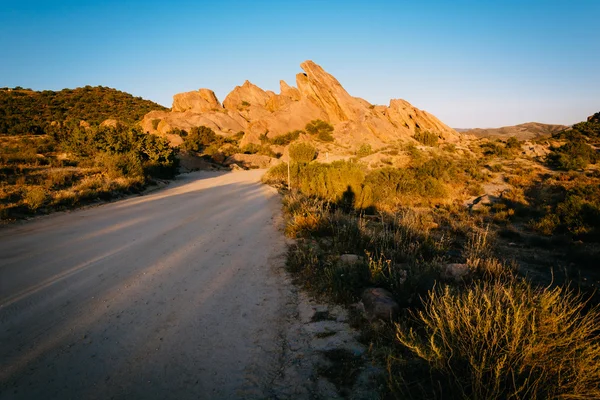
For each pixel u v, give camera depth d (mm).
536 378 2238
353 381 2863
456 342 2607
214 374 3107
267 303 4594
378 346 3314
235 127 88125
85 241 7641
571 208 11289
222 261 6395
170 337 3729
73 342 3600
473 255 6512
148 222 9961
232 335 3787
